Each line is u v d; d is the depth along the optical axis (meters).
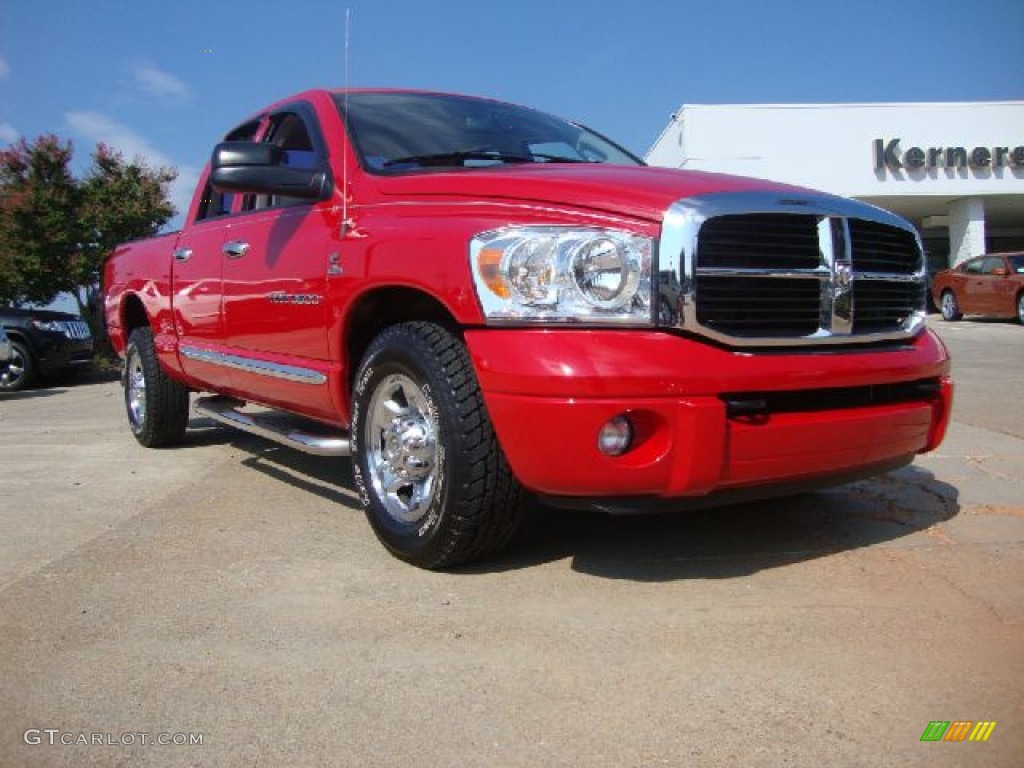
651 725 2.05
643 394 2.55
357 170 3.54
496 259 2.71
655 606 2.74
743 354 2.69
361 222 3.34
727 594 2.84
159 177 15.60
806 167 24.09
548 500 2.78
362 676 2.32
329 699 2.21
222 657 2.45
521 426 2.63
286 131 4.27
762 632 2.54
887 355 3.04
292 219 3.82
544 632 2.56
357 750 1.98
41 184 14.44
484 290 2.72
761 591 2.86
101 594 2.95
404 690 2.24
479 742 2.00
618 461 2.58
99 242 14.77
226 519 3.87
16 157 14.54
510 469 2.88
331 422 3.85
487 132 4.06
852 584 2.91
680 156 24.69
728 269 2.70
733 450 2.63
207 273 4.58
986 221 31.84
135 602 2.87
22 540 3.61
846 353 2.93
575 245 2.62
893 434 3.03
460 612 2.72
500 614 2.70
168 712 2.16
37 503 4.26
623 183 2.87
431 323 3.06
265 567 3.19
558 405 2.55
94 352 14.61
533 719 2.09
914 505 3.91
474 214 2.92
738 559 3.18
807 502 3.97
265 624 2.67
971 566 3.07
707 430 2.58
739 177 3.19
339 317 3.41
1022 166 24.34
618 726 2.05
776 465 2.73
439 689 2.24
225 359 4.45
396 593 2.89
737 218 2.73
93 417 7.92
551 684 2.26
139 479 4.79
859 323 3.05
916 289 3.32
